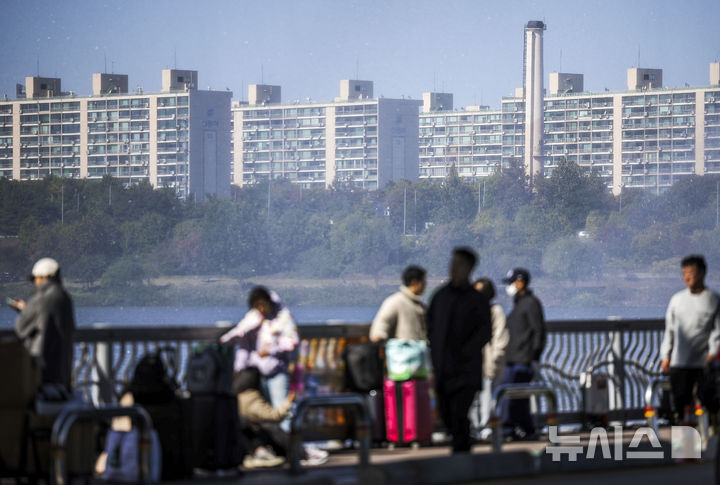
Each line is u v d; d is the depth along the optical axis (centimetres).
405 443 2134
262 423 1945
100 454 1803
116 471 1667
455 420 1820
